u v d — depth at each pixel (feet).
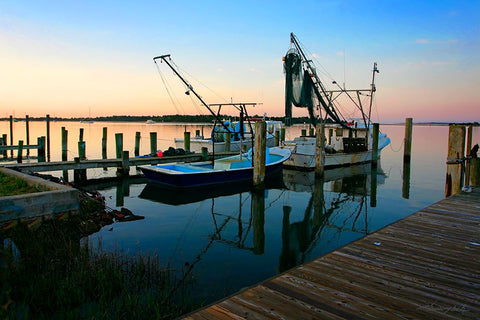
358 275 13.29
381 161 75.66
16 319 13.21
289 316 10.44
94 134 164.55
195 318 10.37
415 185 48.34
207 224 28.78
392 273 13.48
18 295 14.96
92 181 48.52
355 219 31.32
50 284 15.31
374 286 12.41
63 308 13.76
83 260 17.74
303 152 60.54
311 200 38.91
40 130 202.80
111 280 16.05
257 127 39.91
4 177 29.50
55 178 39.40
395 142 141.69
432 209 23.02
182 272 18.69
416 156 85.92
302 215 32.53
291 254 22.07
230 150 71.05
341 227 28.84
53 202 20.15
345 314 10.57
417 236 17.75
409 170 62.34
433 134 225.15
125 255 20.58
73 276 16.08
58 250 18.47
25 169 41.37
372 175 56.90
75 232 22.12
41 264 17.75
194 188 42.32
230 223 29.30
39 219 19.69
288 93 48.08
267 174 50.62
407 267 14.03
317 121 55.26
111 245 22.77
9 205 18.67
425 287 12.36
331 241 25.12
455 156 29.01
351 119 71.46
